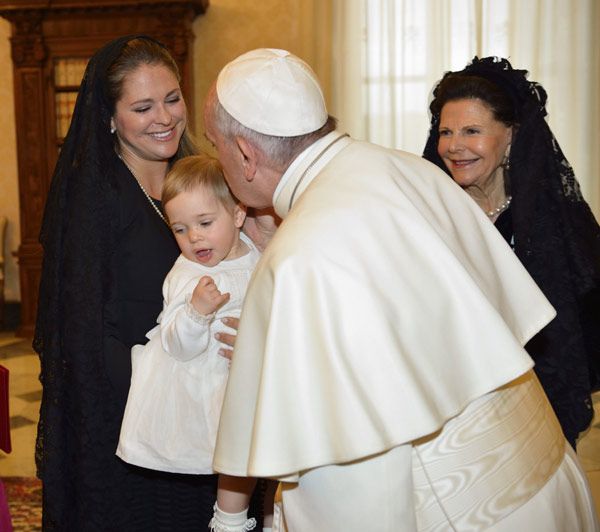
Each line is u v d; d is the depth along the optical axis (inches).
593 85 281.6
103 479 78.7
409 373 48.1
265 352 49.0
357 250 50.7
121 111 82.0
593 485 145.0
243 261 79.6
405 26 289.7
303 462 47.0
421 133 292.4
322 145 58.1
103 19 288.0
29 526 133.9
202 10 298.2
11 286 324.2
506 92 85.7
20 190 299.0
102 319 78.1
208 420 74.5
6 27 313.1
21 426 191.6
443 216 58.6
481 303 52.5
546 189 83.0
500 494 54.4
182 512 84.8
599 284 83.0
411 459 51.4
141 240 82.4
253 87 57.2
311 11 295.1
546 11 282.7
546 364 82.0
